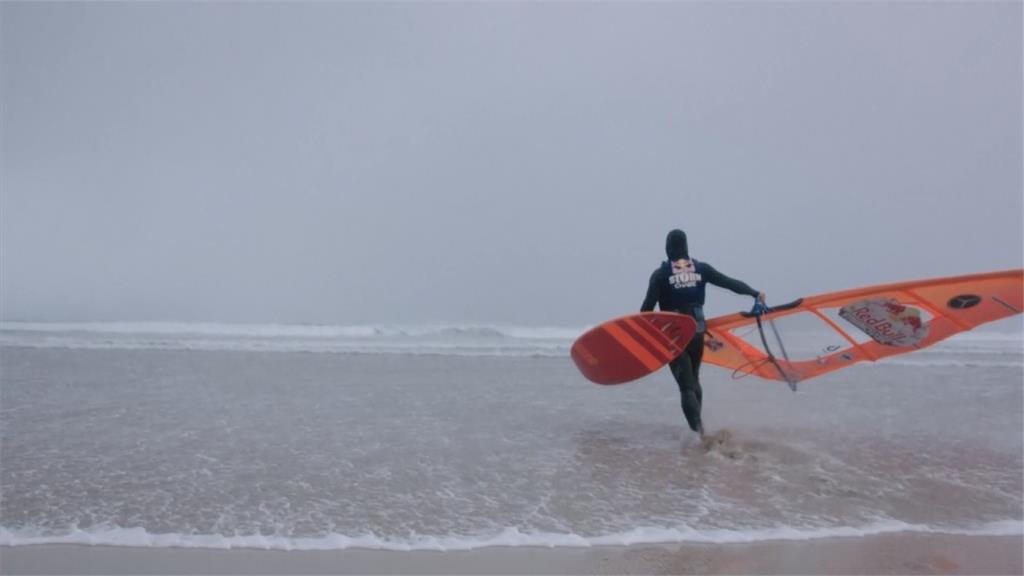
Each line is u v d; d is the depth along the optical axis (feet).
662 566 11.93
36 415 22.41
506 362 37.22
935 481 16.49
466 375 32.30
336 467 17.17
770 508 14.57
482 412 23.77
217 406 24.23
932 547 12.76
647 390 28.40
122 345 41.37
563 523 13.69
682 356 19.65
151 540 12.58
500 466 17.38
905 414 24.18
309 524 13.50
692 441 19.94
